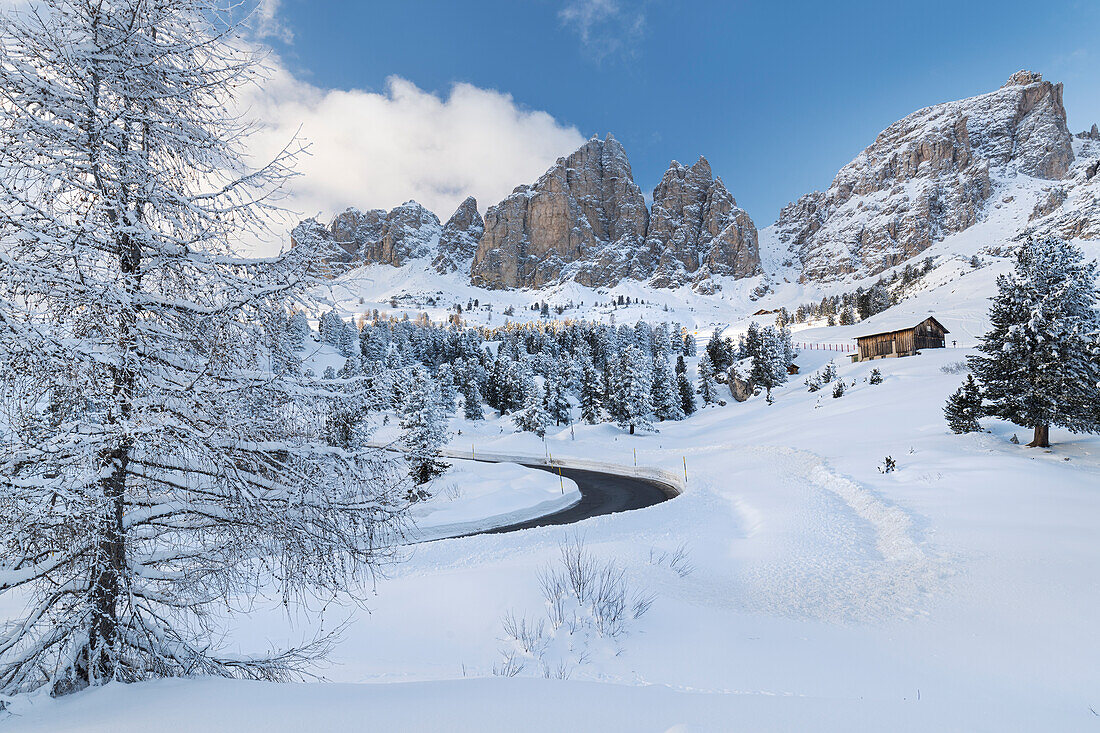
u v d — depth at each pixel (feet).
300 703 12.88
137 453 15.88
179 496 16.58
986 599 31.73
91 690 13.92
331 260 17.24
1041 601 30.37
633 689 14.78
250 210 16.49
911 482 69.31
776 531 56.49
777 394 224.33
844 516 60.39
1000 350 79.15
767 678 22.17
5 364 13.35
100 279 14.89
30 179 14.70
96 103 15.74
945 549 42.96
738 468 107.45
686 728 11.01
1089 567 34.83
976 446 82.89
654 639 27.94
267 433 17.04
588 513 90.07
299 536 16.02
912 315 375.86
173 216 16.30
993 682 20.84
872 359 242.58
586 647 27.22
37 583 15.08
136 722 11.54
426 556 52.75
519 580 37.27
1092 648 23.79
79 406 14.82
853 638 27.32
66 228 14.26
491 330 614.34
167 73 16.31
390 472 17.95
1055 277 74.69
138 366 14.62
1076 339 71.10
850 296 615.98
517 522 87.61
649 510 72.69
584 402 234.58
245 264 16.26
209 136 16.70
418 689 14.39
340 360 310.24
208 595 17.11
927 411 117.29
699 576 43.29
